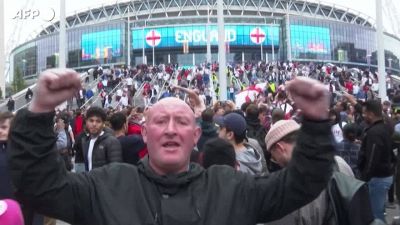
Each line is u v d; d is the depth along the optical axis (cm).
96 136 816
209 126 842
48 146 286
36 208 294
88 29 12188
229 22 11912
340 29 12612
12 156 283
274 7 13275
